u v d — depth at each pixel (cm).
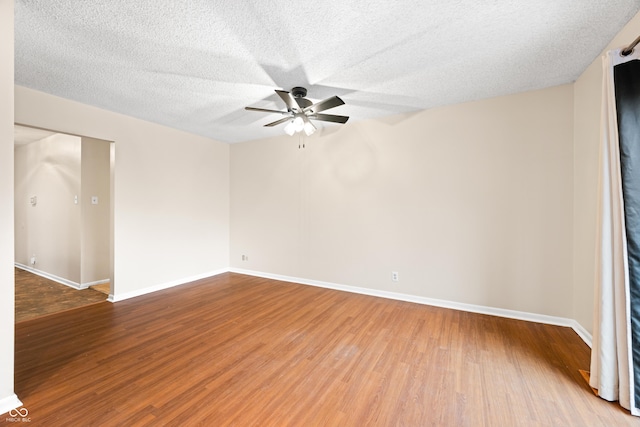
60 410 164
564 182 281
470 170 322
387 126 369
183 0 164
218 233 500
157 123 399
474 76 260
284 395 180
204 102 320
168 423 156
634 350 164
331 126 408
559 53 221
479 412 166
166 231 416
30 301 360
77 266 421
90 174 426
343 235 404
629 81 168
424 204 347
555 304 286
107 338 256
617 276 173
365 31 193
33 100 285
